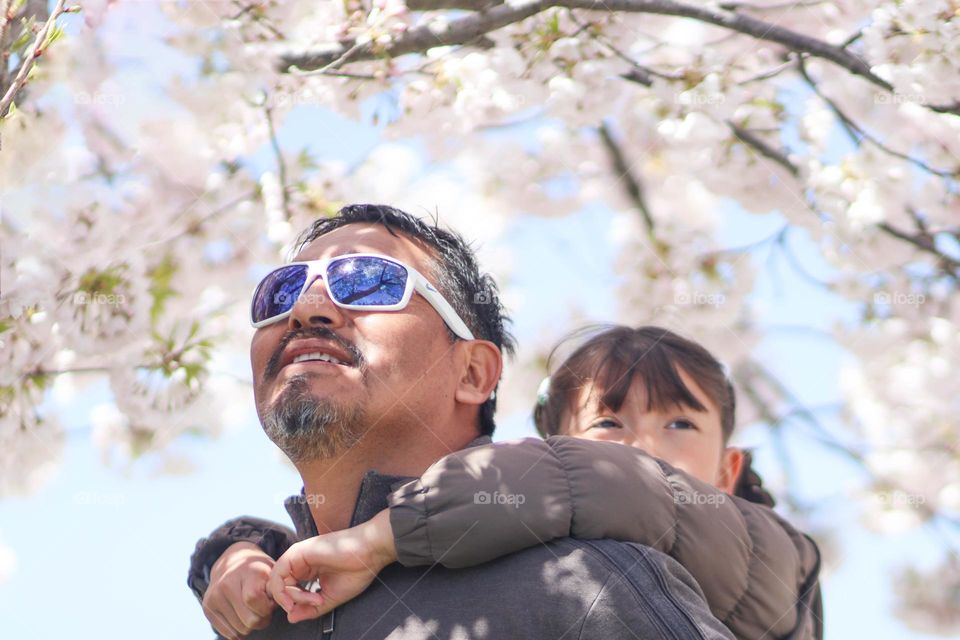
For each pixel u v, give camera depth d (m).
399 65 5.32
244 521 3.40
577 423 4.36
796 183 5.94
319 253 3.22
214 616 3.05
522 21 5.22
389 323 3.02
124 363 5.21
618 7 4.93
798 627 3.45
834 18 5.80
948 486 6.73
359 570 2.77
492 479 2.73
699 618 2.62
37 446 5.05
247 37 5.14
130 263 4.84
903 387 6.46
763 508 3.80
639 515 2.82
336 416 2.90
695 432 4.25
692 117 5.60
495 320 3.42
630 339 4.43
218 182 5.46
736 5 5.61
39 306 4.66
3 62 3.26
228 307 6.06
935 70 4.96
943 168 5.77
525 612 2.63
